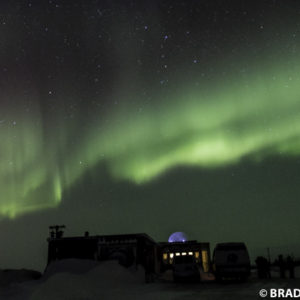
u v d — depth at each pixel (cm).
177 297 1408
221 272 2219
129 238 2930
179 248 3928
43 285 1533
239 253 2255
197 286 1938
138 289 1855
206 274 3309
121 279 2181
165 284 2159
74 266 2533
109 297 1514
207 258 3872
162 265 3900
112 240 2941
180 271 2370
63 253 2977
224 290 1609
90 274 2133
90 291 1589
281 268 2370
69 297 1454
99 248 2948
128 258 2844
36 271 2914
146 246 3070
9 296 1562
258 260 2514
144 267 2806
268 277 2462
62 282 1566
